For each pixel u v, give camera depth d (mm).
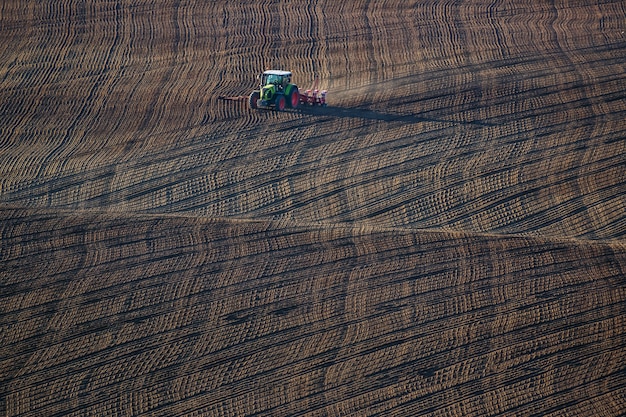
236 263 64438
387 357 52812
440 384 50344
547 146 89250
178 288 60594
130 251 66125
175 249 66562
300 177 82625
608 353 53094
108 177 82500
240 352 53375
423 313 57688
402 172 83562
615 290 60656
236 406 48438
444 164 85250
